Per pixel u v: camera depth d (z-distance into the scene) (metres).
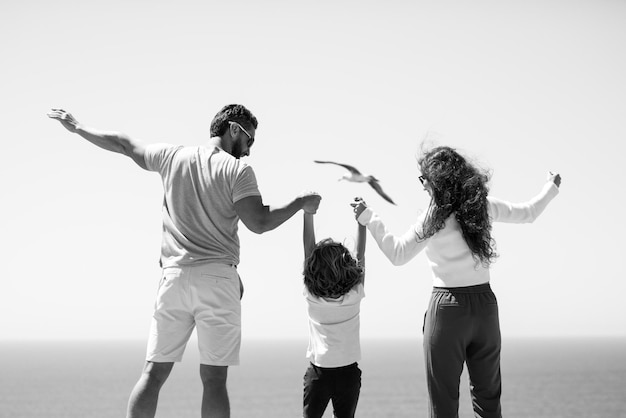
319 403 3.21
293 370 133.38
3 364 157.25
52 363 163.12
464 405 57.41
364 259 3.43
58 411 62.19
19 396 76.69
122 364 157.12
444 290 3.09
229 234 3.08
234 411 61.19
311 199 3.12
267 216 3.03
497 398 3.13
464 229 3.07
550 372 105.94
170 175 3.13
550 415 52.81
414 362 157.88
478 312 3.05
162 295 3.04
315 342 3.24
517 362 141.38
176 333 3.05
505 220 3.36
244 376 113.81
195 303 2.99
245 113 3.30
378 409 59.66
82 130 3.33
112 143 3.31
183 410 61.50
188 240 3.03
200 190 3.04
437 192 3.12
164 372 3.05
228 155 3.11
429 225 3.08
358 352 3.25
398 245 3.13
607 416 51.97
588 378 93.44
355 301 3.22
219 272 3.01
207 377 2.96
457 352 3.06
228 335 2.99
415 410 58.69
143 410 2.97
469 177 3.12
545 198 3.46
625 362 141.88
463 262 3.07
